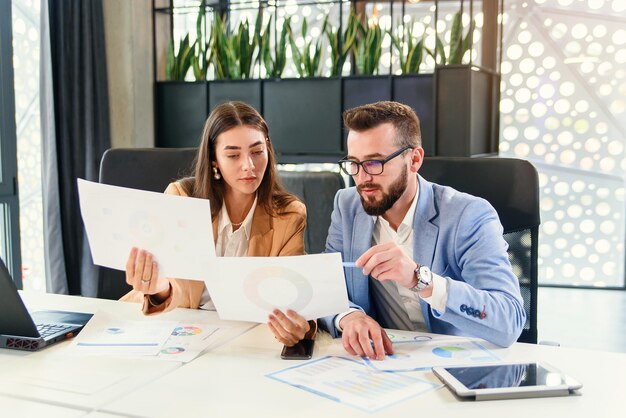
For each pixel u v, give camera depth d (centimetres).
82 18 359
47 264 360
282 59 371
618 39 421
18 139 371
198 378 114
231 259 124
